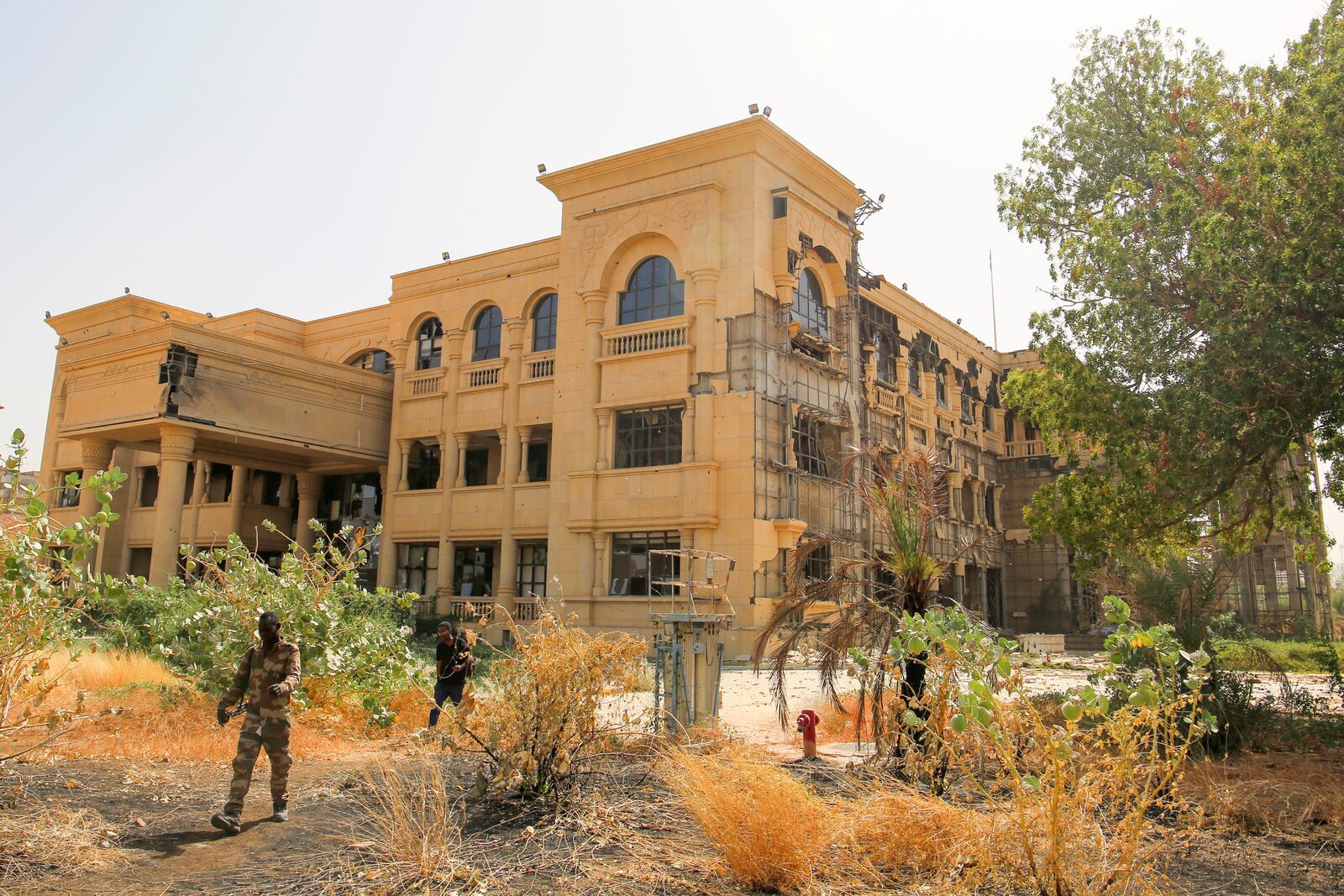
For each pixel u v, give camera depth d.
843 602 12.59
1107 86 19.98
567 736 9.77
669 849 7.86
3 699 9.50
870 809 7.77
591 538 32.69
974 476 47.78
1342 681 15.60
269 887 6.91
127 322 45.56
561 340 34.47
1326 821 8.87
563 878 7.15
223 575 15.44
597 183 34.62
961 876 7.05
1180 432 15.30
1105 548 17.27
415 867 7.29
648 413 32.56
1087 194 19.94
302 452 39.53
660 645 13.19
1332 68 14.75
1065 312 18.20
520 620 34.47
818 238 34.44
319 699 14.53
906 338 43.47
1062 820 6.75
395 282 41.47
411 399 39.81
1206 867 7.56
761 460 30.28
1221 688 12.63
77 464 45.50
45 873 7.14
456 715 10.62
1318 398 14.04
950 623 9.03
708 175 32.50
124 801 9.33
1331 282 13.78
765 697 19.52
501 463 37.47
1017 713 7.80
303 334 48.31
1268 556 39.88
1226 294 14.86
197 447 38.41
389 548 39.31
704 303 31.50
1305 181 14.09
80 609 10.52
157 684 15.79
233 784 8.58
